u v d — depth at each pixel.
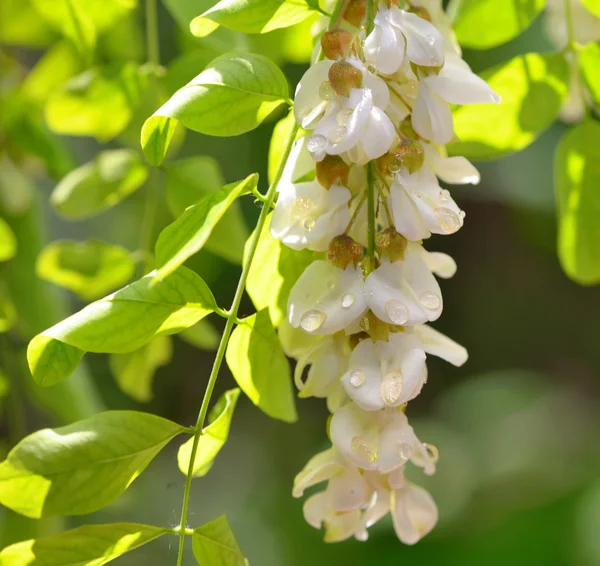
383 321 0.40
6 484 0.39
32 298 0.59
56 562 0.41
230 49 0.51
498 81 0.49
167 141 0.41
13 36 0.61
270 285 0.44
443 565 1.20
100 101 0.54
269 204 0.42
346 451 0.40
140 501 1.21
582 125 0.50
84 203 0.54
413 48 0.40
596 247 0.51
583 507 1.21
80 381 0.59
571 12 0.52
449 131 0.41
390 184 0.41
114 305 0.41
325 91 0.40
